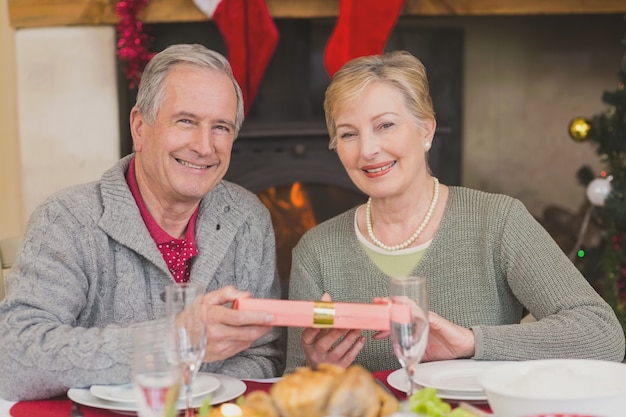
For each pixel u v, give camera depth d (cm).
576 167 401
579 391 132
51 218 190
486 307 200
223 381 166
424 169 206
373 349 201
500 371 142
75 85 348
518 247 197
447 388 151
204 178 197
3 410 158
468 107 397
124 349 159
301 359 196
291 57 372
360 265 208
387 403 125
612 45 396
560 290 190
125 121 357
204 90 194
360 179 202
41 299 179
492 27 394
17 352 165
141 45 338
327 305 154
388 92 197
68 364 160
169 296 138
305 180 370
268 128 367
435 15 355
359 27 320
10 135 356
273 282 218
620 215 325
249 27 333
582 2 353
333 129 205
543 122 399
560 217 397
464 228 204
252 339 157
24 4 343
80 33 346
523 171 400
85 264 190
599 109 399
